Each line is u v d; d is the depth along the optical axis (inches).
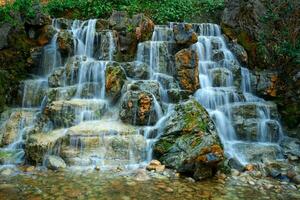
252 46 425.1
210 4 509.7
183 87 376.8
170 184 255.1
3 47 388.8
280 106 382.0
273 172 288.0
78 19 474.3
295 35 411.5
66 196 225.9
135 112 328.8
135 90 348.2
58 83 372.8
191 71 377.1
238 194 243.8
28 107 370.0
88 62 378.6
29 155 291.4
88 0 487.2
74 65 377.7
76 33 422.9
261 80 394.6
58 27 428.8
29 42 408.5
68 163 287.4
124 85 358.0
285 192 251.9
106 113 345.1
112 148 297.7
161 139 303.4
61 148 294.0
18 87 377.1
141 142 303.6
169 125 309.6
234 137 354.3
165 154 293.9
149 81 360.2
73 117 326.3
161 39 427.8
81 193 231.6
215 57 414.0
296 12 420.2
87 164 288.2
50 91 356.2
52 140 296.2
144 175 267.1
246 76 405.7
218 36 443.2
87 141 295.7
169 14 486.3
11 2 436.5
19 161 297.0
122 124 326.3
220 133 350.3
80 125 316.2
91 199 222.8
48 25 415.5
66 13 478.9
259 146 338.6
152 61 402.3
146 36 419.5
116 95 356.8
